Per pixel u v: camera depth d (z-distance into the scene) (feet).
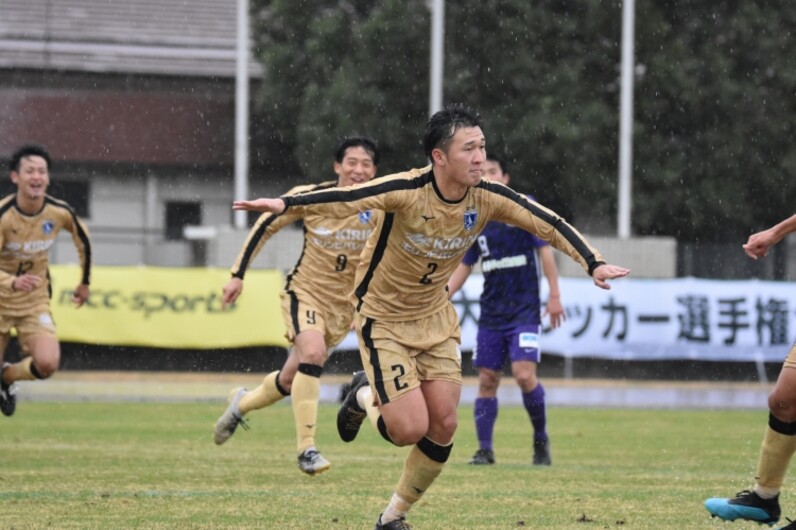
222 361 255.50
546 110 321.73
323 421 163.12
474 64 329.93
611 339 259.39
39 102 356.18
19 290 116.98
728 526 77.51
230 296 103.96
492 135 323.78
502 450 131.75
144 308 249.96
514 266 115.44
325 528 75.36
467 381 252.83
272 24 355.15
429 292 71.46
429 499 89.45
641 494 92.94
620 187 285.43
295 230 280.72
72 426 151.23
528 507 85.40
